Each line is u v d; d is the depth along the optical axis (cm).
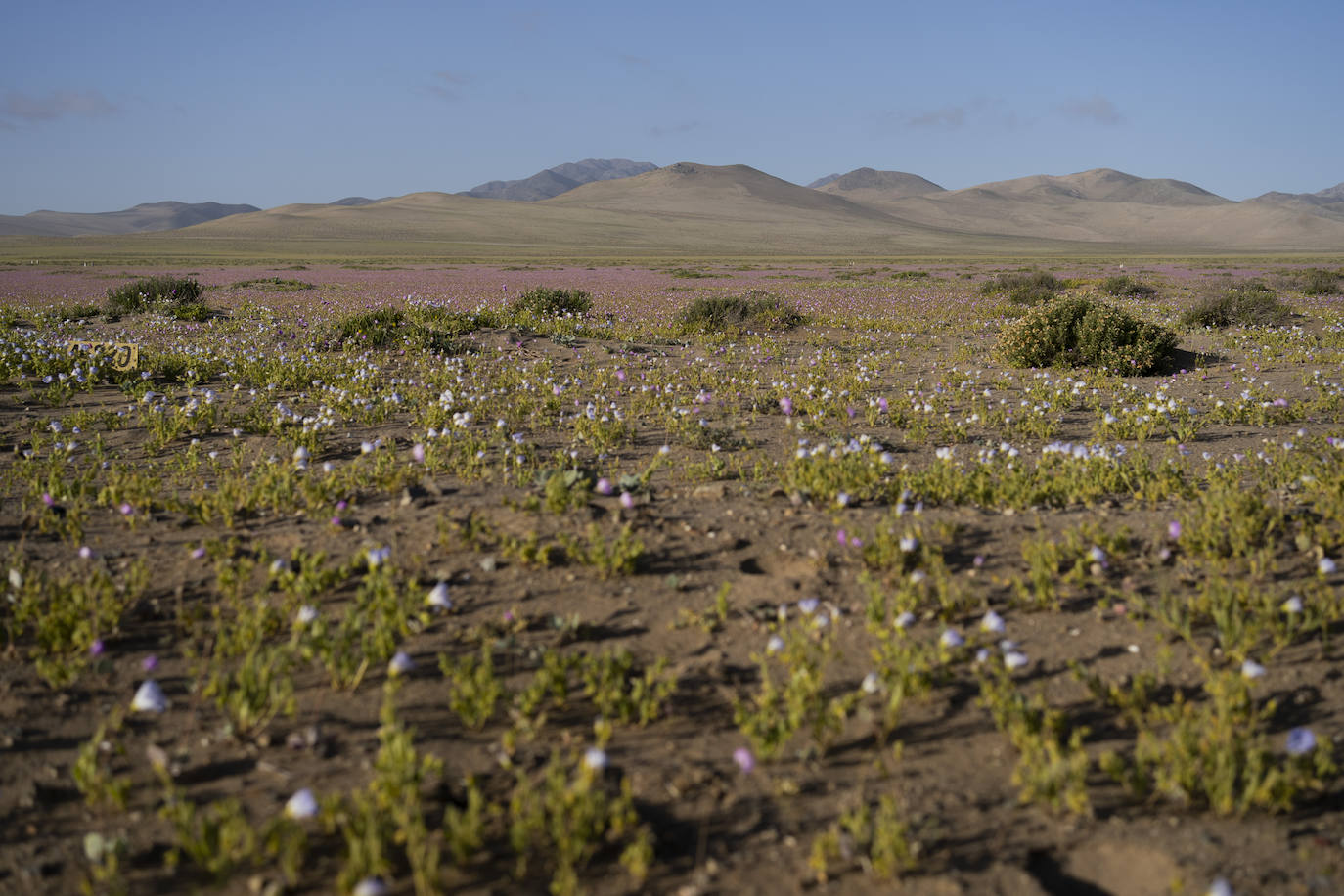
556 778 292
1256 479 721
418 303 2375
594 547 502
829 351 1641
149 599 467
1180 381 1387
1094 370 1477
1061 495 650
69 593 443
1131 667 405
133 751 341
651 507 621
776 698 367
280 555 527
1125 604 468
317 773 327
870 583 482
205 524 580
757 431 962
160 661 407
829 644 417
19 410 1033
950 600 459
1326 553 526
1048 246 17862
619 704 366
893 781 328
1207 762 317
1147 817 308
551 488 589
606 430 884
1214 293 2691
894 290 4072
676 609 463
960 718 369
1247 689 369
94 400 1116
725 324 2158
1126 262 8831
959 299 3331
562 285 4384
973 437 951
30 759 334
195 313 2275
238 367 1320
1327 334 1992
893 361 1639
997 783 327
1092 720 367
